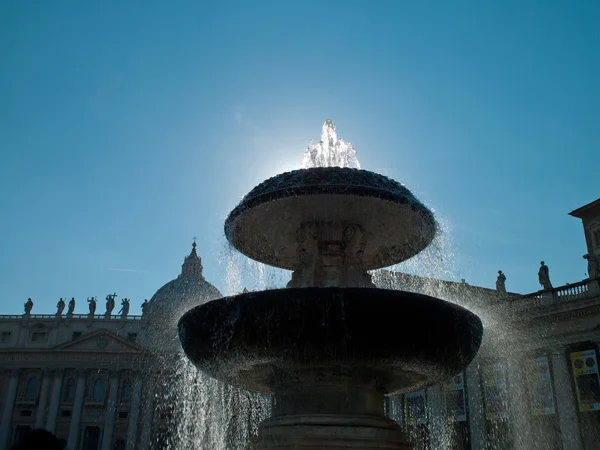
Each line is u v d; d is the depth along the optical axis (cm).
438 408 3347
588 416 2888
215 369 640
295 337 546
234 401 3316
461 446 3312
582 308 2952
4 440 6475
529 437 3011
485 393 3173
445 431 3312
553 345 3045
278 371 611
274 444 584
